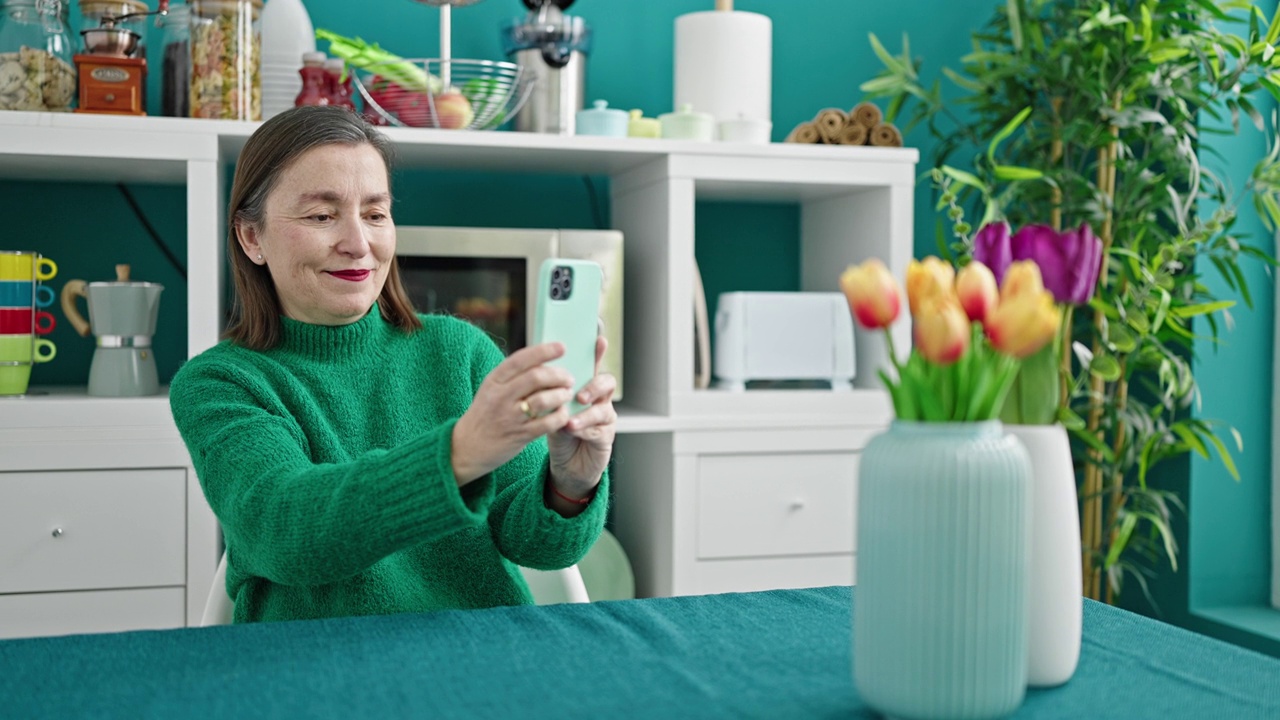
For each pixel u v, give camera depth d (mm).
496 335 2121
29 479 1858
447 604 1239
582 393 1008
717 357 2268
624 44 2510
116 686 769
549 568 1197
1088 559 2416
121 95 1951
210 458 1054
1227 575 2465
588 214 2516
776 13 2582
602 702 733
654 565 2203
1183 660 841
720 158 2127
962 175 2230
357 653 842
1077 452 2477
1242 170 2438
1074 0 2502
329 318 1278
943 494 662
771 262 2621
